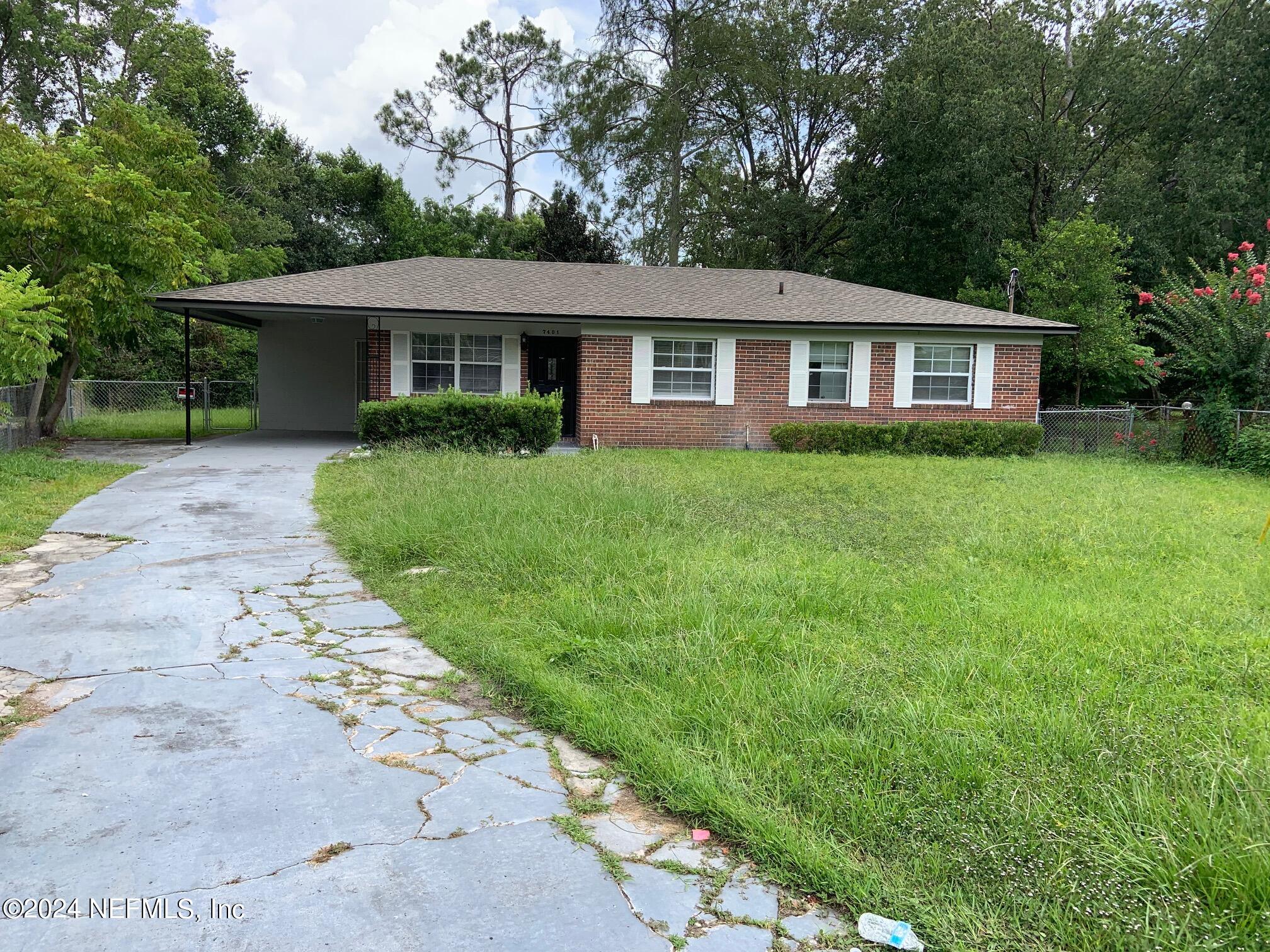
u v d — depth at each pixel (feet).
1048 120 87.15
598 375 54.49
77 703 13.28
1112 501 34.47
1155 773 10.47
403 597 19.54
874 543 25.34
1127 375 66.44
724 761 11.10
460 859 9.21
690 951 7.78
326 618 18.11
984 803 9.84
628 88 104.42
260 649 16.05
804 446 54.03
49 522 27.09
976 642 16.05
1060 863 8.64
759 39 100.83
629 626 16.61
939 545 25.02
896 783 10.61
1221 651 15.74
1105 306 64.80
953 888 8.59
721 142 108.37
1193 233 78.89
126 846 9.29
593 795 10.84
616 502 27.37
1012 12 91.56
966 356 57.21
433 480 30.99
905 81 86.02
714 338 55.26
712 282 62.85
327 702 13.53
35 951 7.55
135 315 48.65
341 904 8.36
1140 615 18.07
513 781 11.09
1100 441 59.16
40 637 16.35
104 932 7.84
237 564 22.59
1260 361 51.29
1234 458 50.31
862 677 13.98
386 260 112.27
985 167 79.41
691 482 37.22
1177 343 56.44
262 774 11.06
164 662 15.20
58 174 42.93
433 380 53.62
